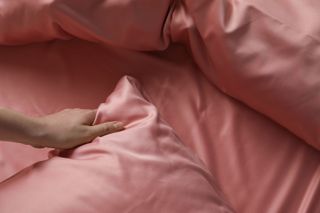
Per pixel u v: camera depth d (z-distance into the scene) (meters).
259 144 1.45
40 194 1.25
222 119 1.48
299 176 1.40
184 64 1.56
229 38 1.41
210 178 1.36
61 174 1.27
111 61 1.60
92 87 1.57
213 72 1.50
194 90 1.52
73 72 1.59
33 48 1.63
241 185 1.41
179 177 1.30
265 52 1.39
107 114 1.41
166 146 1.34
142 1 1.46
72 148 1.37
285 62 1.38
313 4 1.40
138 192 1.25
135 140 1.32
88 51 1.61
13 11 1.53
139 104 1.42
